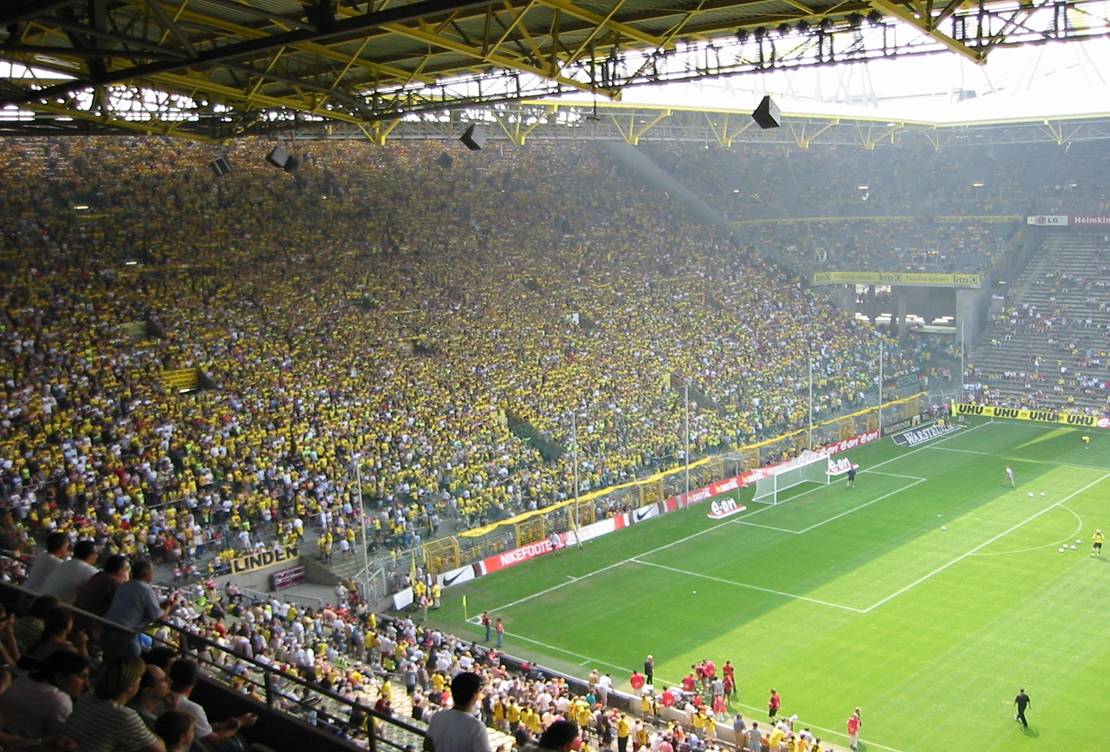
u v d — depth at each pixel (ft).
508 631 151.84
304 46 93.50
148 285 213.87
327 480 174.91
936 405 284.82
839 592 162.50
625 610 158.40
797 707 125.18
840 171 367.66
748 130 271.90
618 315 273.54
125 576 43.29
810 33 86.33
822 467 228.22
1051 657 136.05
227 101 129.29
